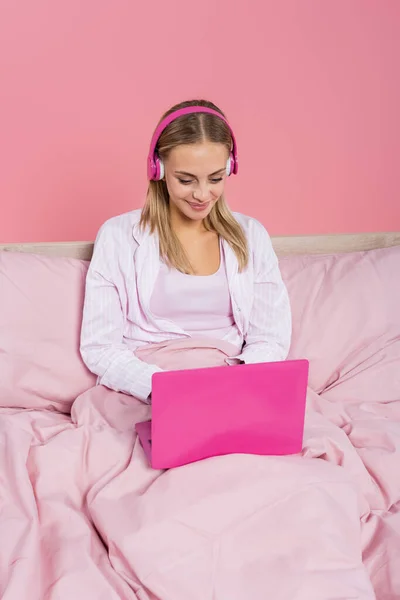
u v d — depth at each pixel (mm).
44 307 1347
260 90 2043
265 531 899
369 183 2236
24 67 1870
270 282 1383
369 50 2074
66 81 1910
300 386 950
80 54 1894
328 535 902
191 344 1267
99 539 947
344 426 1256
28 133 1934
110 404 1195
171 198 1242
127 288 1304
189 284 1301
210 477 942
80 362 1330
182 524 887
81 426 1122
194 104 1219
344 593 841
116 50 1912
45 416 1248
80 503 1016
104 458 1058
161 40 1933
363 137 2172
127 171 2047
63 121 1945
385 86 2131
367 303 1482
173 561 854
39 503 964
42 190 2002
